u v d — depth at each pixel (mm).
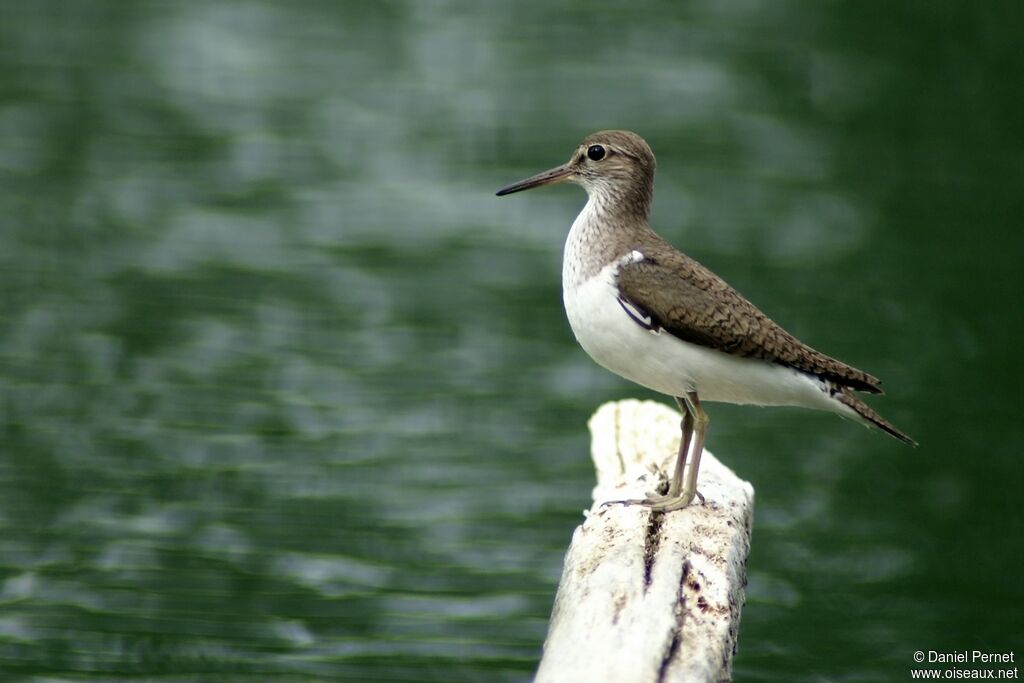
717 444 17328
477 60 30391
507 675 12391
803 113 27516
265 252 22078
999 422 17797
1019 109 27141
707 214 23391
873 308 20516
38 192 23781
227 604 13484
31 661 12367
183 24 32125
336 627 13141
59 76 28734
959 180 24969
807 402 10031
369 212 23781
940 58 29047
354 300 20641
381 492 15711
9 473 15711
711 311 9766
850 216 23609
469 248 22453
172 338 19188
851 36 30703
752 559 15000
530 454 16656
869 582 14602
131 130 26609
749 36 31125
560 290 21266
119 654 12555
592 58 30328
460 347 19359
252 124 27203
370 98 28453
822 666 12938
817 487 16422
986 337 19875
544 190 25031
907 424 17734
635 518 8984
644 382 10258
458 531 14992
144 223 22891
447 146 26328
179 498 15406
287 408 17531
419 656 12703
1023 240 22891
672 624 7621
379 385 18219
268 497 15531
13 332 19062
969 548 15266
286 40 31297
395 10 33344
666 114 27516
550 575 14195
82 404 17328
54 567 14008
